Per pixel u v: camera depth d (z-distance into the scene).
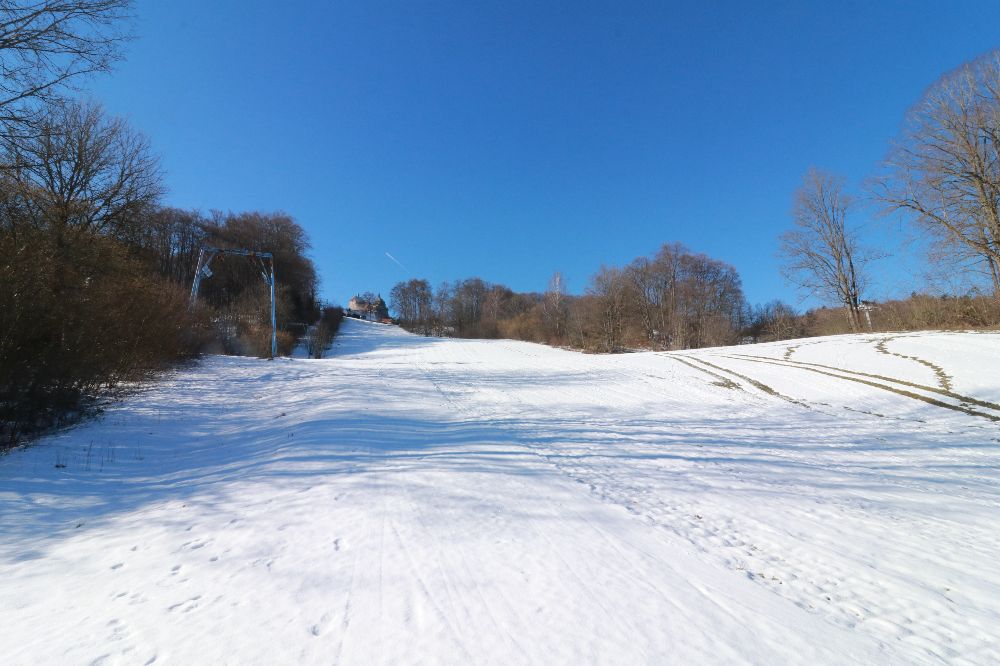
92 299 11.84
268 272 56.56
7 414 9.53
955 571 4.49
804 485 7.55
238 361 26.27
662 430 12.20
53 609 3.32
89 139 17.08
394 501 5.51
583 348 62.22
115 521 5.18
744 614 3.46
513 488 6.29
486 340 75.12
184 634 2.98
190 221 57.00
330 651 2.81
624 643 2.99
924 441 11.55
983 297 29.08
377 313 128.75
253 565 3.95
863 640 3.25
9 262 9.58
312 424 10.23
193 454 8.73
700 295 64.75
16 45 8.50
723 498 6.51
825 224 41.16
